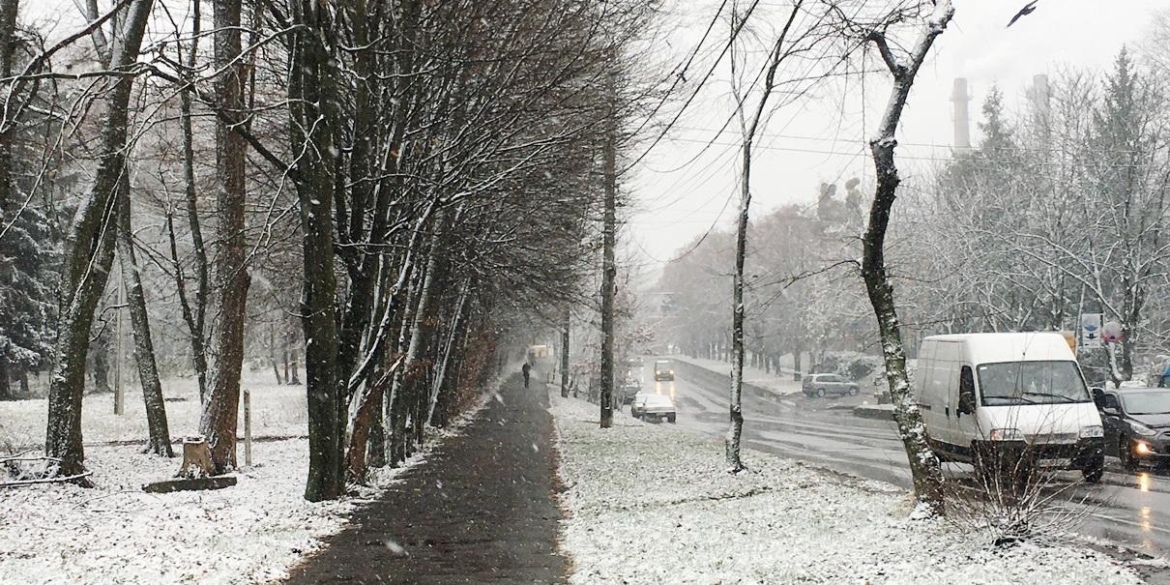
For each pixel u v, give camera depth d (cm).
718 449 2514
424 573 1018
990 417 1666
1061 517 1044
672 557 1045
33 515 1320
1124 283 3353
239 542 1156
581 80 1833
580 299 3225
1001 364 1756
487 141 1728
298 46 1627
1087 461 1630
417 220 1792
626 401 6562
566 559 1102
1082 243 3619
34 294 4756
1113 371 3288
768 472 1942
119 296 3553
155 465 1962
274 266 2419
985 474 1034
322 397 1562
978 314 4078
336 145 1540
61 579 916
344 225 1641
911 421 1187
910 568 916
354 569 1040
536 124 1806
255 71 2036
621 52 1870
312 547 1173
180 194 2370
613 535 1226
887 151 1187
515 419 4038
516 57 1677
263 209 2138
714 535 1190
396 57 1703
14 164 1902
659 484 1795
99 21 1140
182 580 928
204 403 1917
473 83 1773
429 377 3238
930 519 1142
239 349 1930
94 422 3231
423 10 1739
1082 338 3106
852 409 4734
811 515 1324
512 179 1880
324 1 1470
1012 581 846
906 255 4262
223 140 1903
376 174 1712
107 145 1571
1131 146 3431
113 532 1211
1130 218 3472
